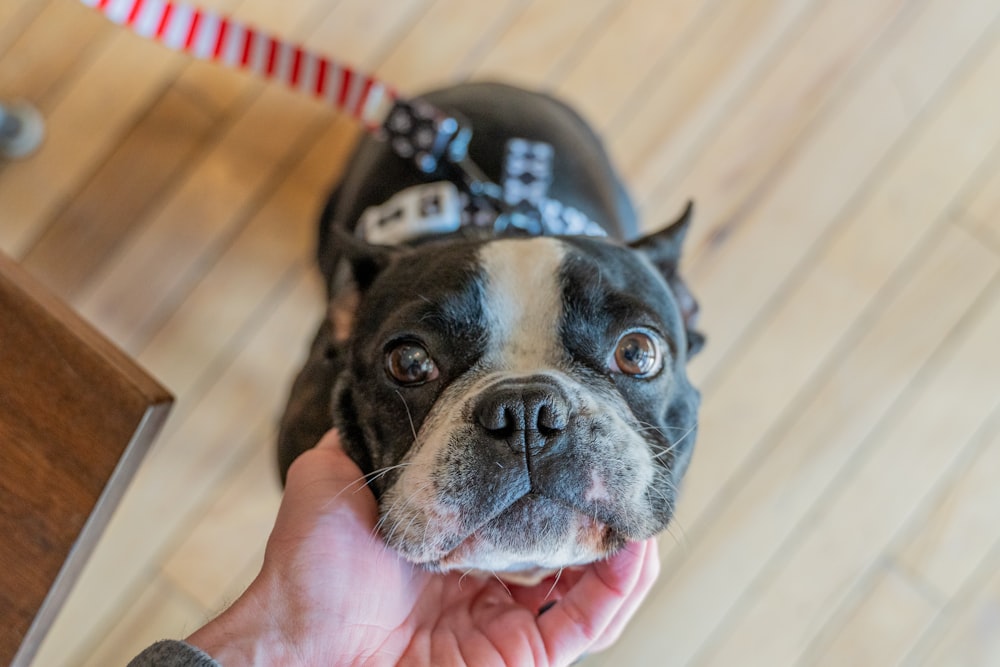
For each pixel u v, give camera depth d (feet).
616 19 2.62
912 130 2.61
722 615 2.49
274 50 2.06
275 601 1.63
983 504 2.53
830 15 2.63
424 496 1.58
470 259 1.70
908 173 2.60
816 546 2.52
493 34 2.60
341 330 1.87
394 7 2.60
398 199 2.05
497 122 2.18
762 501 2.52
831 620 2.50
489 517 1.57
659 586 2.50
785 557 2.51
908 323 2.56
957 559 2.52
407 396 1.68
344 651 1.67
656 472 1.65
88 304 2.50
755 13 2.62
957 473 2.53
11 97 2.52
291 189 2.56
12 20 2.53
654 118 2.60
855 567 2.51
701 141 2.60
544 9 2.61
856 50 2.62
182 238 2.53
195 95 2.56
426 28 2.60
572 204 2.12
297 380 2.09
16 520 1.69
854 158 2.60
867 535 2.52
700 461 2.52
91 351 1.72
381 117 2.11
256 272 2.53
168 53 2.56
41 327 1.72
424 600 1.82
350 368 1.78
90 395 1.71
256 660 1.59
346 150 2.57
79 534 1.69
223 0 2.57
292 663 1.61
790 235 2.58
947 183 2.60
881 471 2.53
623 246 1.81
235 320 2.52
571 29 2.61
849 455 2.53
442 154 2.08
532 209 2.02
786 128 2.60
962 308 2.57
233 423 2.50
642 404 1.68
